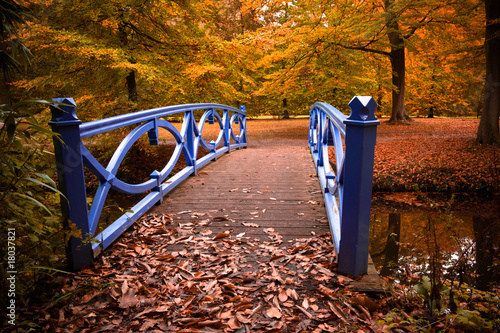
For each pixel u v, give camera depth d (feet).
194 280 7.00
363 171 6.57
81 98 23.84
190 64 25.66
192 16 25.73
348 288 6.53
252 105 68.90
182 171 15.81
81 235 7.17
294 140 42.04
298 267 7.50
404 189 21.20
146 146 24.89
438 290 5.93
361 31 35.24
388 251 12.32
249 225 10.14
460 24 33.83
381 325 5.49
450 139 35.91
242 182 15.66
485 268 9.62
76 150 6.98
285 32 35.35
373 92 59.16
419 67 60.03
